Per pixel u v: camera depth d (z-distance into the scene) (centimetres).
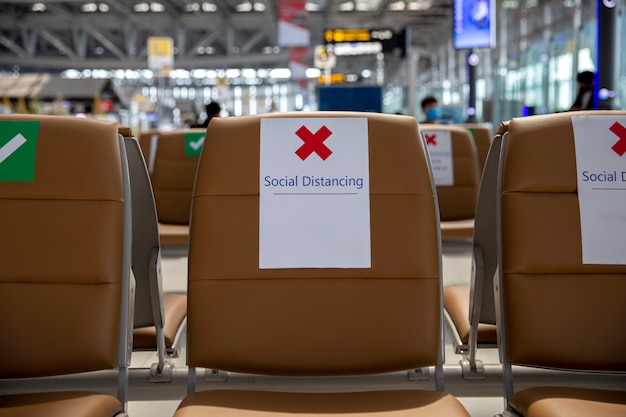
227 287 155
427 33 3322
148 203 188
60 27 3709
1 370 149
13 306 149
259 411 141
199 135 395
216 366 155
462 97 2578
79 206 152
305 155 160
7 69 4322
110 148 155
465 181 390
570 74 1279
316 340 155
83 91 1680
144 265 199
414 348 156
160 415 243
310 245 157
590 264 154
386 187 159
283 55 3862
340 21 3100
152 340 212
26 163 152
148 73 4047
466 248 398
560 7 1386
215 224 157
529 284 155
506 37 1852
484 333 216
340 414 140
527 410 143
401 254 157
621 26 868
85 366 150
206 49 4475
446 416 137
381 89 520
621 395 150
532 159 157
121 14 3500
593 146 157
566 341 153
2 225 150
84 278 151
